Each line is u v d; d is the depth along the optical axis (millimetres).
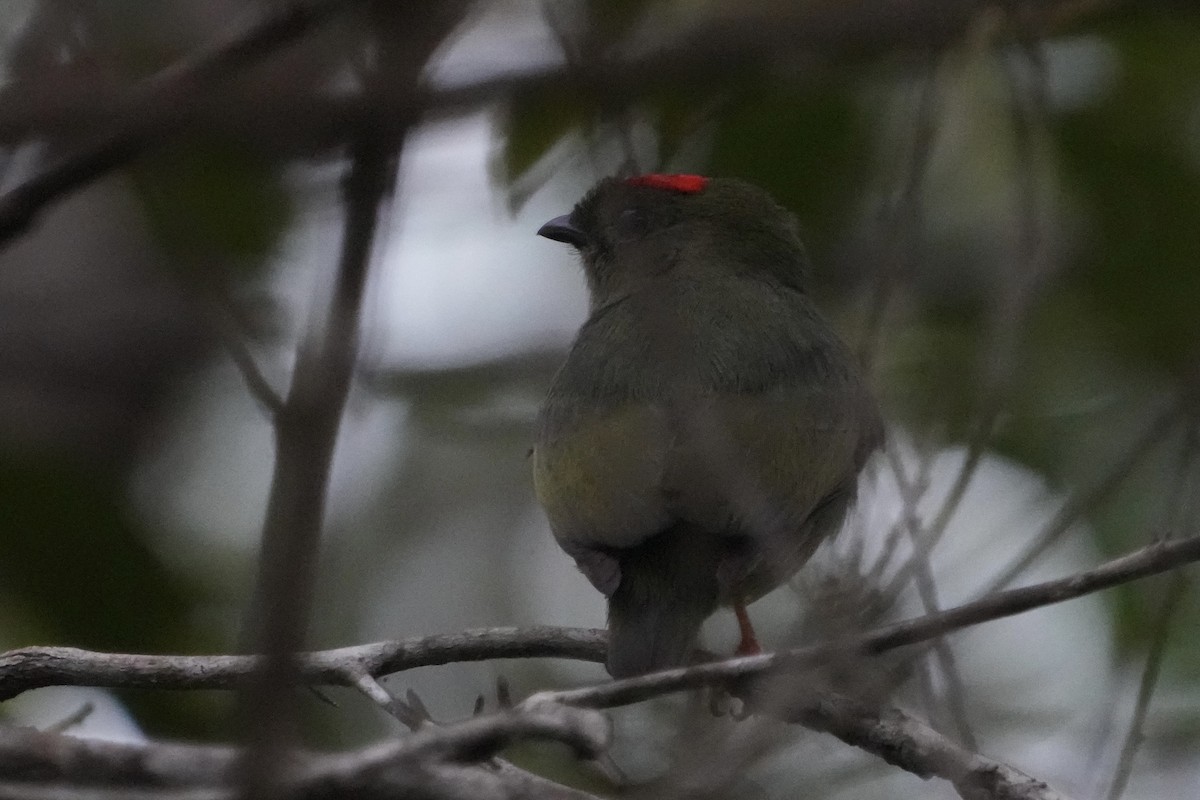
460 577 16359
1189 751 12211
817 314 12094
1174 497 9398
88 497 14953
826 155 13461
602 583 9664
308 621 4582
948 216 13844
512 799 6109
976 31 9477
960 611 7062
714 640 12938
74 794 5773
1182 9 12758
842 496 11281
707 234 12461
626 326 11250
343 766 5855
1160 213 14383
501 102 7344
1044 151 13875
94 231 15492
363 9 5766
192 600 14945
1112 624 13375
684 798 6293
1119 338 14797
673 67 7371
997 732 12289
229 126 6023
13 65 7098
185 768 5949
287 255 13570
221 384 15742
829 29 7484
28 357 15195
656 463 9984
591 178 14438
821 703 8617
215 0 10469
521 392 16750
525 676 14578
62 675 8883
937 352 13805
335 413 4430
